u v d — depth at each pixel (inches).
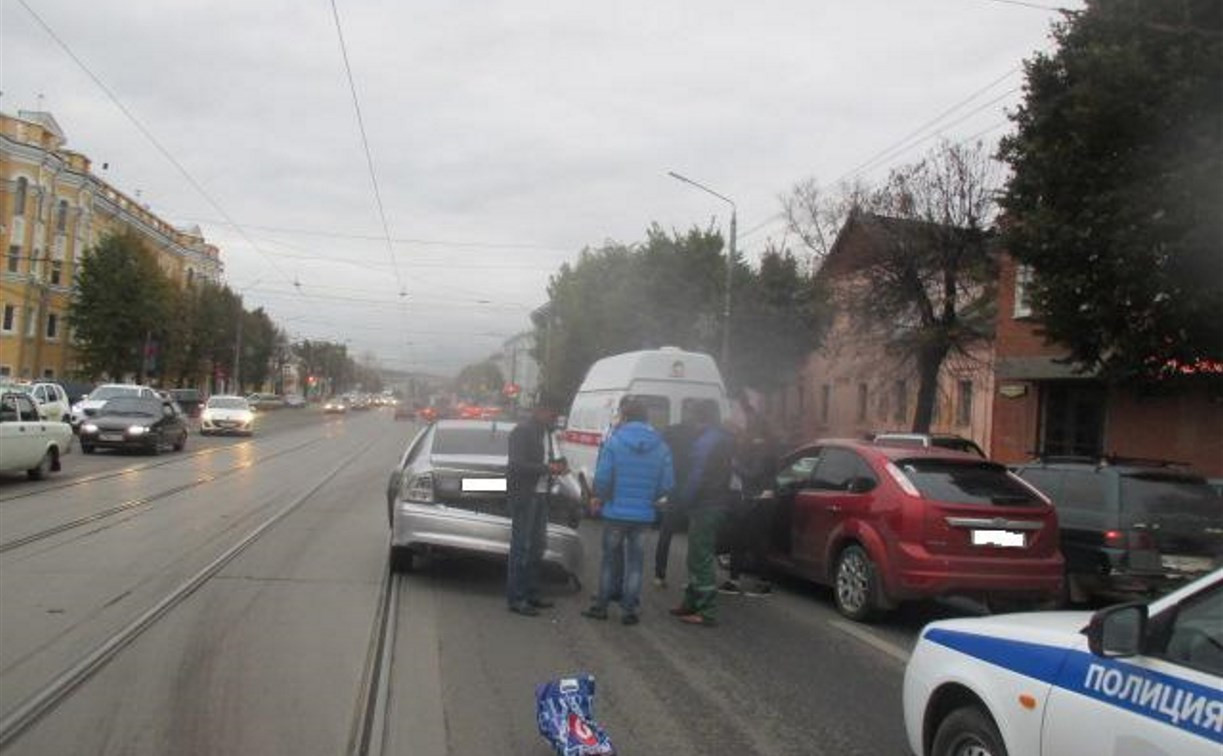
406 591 393.7
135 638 302.2
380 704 251.0
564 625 351.9
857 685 290.5
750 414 619.5
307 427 2107.5
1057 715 159.3
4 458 695.7
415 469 416.2
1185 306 520.4
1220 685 135.9
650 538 619.8
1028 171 584.7
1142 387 604.7
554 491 419.5
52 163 2444.6
